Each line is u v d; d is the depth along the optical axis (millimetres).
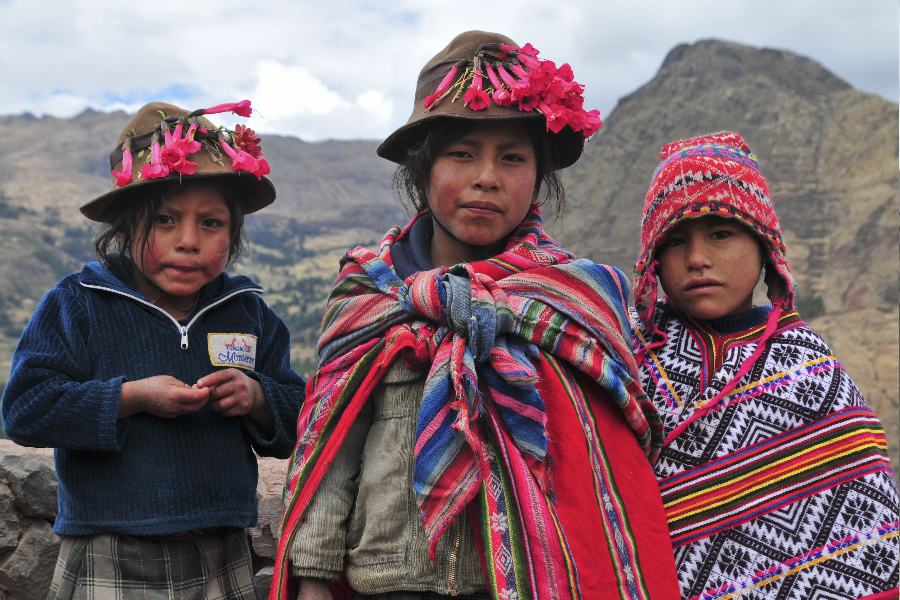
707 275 1842
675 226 1870
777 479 1768
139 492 1956
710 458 1816
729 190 1794
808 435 1779
